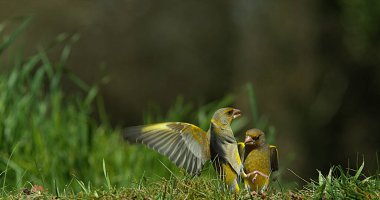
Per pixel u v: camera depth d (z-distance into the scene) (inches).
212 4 784.3
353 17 713.0
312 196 221.6
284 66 748.0
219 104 408.5
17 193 240.8
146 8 765.9
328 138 727.7
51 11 727.1
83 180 336.8
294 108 733.9
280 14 757.9
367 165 724.7
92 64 724.0
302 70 742.5
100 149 362.0
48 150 345.7
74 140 354.9
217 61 767.7
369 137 733.9
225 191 216.4
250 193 219.8
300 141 720.3
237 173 216.7
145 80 742.5
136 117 732.0
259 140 230.8
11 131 341.7
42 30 714.8
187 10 780.0
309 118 731.4
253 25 772.0
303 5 746.8
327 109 733.9
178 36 767.1
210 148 215.9
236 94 752.3
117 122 723.4
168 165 346.9
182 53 763.4
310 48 743.1
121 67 737.6
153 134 214.1
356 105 738.8
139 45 750.5
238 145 234.1
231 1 793.6
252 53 762.8
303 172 711.1
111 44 738.8
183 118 416.5
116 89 727.7
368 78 738.2
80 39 727.7
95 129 385.7
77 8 741.3
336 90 738.8
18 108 351.9
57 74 378.9
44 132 353.1
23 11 718.5
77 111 427.8
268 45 757.3
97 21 741.9
